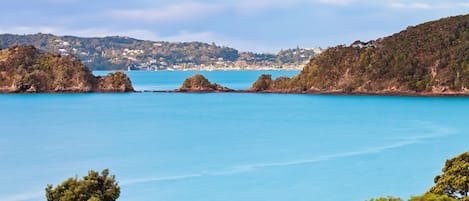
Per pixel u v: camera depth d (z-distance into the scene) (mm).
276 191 73625
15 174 83938
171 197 71000
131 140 118375
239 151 103312
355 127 139125
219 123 150000
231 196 71562
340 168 87375
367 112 175250
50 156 99062
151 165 90688
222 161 93562
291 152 101938
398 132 128500
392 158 95562
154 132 131375
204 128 139000
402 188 74875
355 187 75562
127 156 98812
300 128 138250
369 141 114875
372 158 95625
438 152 101438
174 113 176500
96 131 133250
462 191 48969
